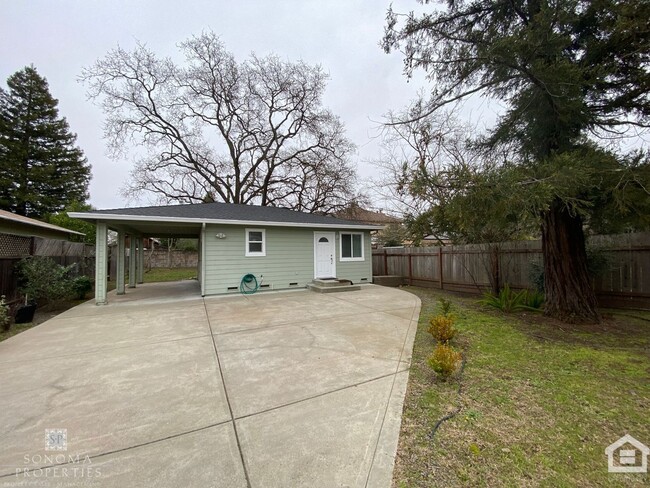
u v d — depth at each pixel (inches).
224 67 687.7
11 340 179.9
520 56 161.0
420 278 449.4
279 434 84.7
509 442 81.4
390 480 67.3
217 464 72.7
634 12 146.9
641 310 237.1
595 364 135.9
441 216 173.5
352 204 713.6
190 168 748.0
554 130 189.0
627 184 147.2
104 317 240.8
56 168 905.5
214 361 141.9
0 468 72.2
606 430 87.0
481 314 240.2
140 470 71.1
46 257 301.0
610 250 253.6
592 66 172.9
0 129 839.1
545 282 232.4
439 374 119.1
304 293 365.7
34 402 104.7
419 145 377.7
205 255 353.1
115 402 104.0
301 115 747.4
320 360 141.9
